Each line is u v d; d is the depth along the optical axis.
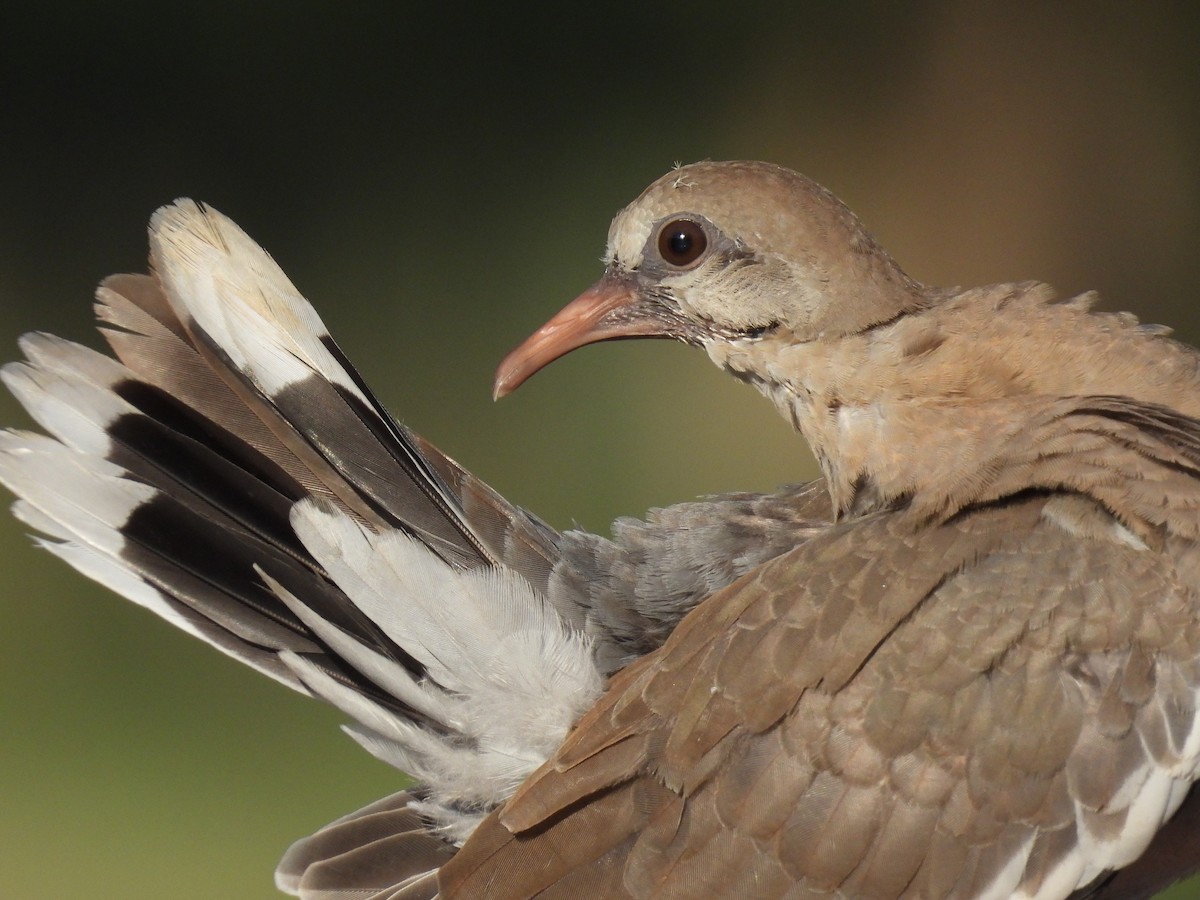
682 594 2.68
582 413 3.70
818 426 2.67
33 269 3.87
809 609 2.64
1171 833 2.65
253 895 2.80
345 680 2.66
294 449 2.66
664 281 2.68
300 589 2.66
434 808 2.67
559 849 2.64
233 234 2.66
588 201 4.09
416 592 2.66
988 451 2.65
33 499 2.66
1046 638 2.64
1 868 2.81
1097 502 2.64
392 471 2.67
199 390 2.67
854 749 2.64
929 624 2.64
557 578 2.67
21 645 2.99
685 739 2.64
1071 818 2.64
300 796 2.85
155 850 2.82
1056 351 2.66
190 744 2.87
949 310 2.67
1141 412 2.65
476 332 3.81
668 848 2.64
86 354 2.67
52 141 4.05
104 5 4.12
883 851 2.64
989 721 2.64
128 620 3.10
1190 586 2.64
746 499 2.69
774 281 2.67
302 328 2.66
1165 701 2.64
